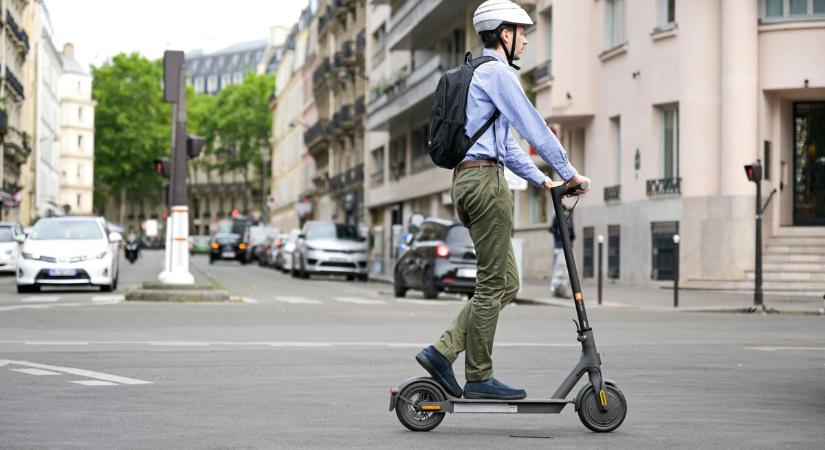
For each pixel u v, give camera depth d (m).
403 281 28.38
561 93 36.47
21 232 44.19
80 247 27.31
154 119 130.75
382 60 67.06
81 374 10.17
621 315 21.09
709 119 30.91
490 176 6.98
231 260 82.50
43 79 99.12
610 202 34.94
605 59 35.44
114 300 23.58
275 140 130.75
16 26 75.56
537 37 40.19
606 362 11.80
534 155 40.03
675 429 7.23
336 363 11.42
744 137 30.12
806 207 31.12
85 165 145.00
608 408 7.01
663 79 32.19
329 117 85.56
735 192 30.11
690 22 31.16
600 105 35.91
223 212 154.12
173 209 24.20
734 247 30.06
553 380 9.98
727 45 30.33
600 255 24.62
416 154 59.00
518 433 6.97
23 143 80.81
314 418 7.62
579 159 38.03
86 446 6.41
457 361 11.70
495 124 7.02
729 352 13.08
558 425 7.33
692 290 30.45
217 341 14.05
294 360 11.71
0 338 14.10
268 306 22.44
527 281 38.16
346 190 78.88
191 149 24.12
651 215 32.41
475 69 7.02
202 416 7.69
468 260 26.72
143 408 8.07
